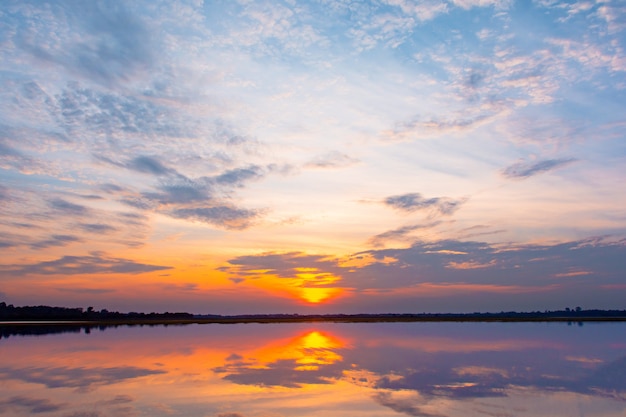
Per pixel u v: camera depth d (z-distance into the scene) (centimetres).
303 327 8481
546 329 7206
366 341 4800
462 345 4294
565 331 6575
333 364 3030
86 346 4294
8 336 5625
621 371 2738
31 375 2630
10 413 1819
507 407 1908
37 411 1845
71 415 1791
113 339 5172
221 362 3152
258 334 6144
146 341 4897
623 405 1939
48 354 3634
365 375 2605
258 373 2675
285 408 1883
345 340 4934
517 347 4097
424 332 6412
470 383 2375
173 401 1997
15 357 3444
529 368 2855
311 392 2164
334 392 2167
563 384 2348
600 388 2255
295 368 2862
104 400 2017
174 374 2647
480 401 2000
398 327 8281
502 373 2670
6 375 2631
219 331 7012
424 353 3634
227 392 2169
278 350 3916
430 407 1902
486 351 3775
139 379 2494
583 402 1986
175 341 4903
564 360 3206
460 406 1916
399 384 2350
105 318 14725
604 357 3378
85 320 13200
